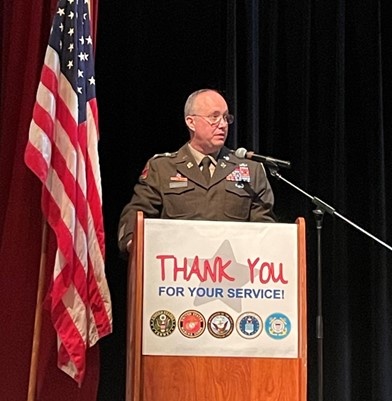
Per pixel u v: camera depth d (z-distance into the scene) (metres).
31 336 3.38
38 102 3.30
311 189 4.37
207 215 3.30
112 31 4.26
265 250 2.85
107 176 4.20
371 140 4.41
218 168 3.38
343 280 4.28
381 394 4.23
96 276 3.33
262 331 2.82
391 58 4.54
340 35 4.42
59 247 3.22
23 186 3.44
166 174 3.37
